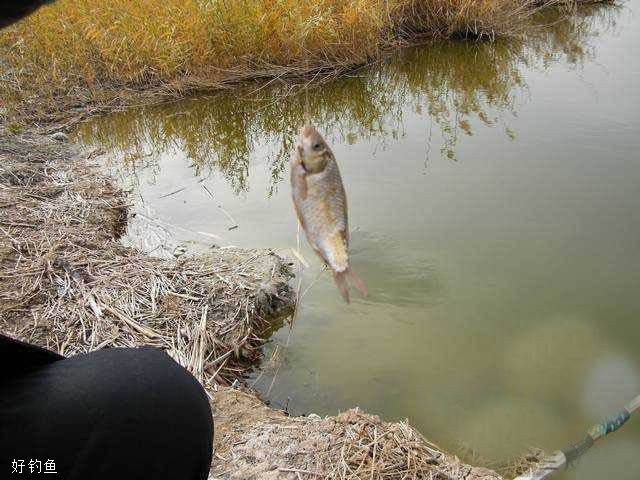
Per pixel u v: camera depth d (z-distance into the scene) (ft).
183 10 32.65
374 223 18.84
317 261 17.51
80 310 14.43
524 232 18.10
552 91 28.60
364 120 27.94
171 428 4.22
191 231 19.48
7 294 14.94
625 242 17.33
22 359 4.07
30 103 29.37
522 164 21.89
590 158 21.80
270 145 27.04
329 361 13.93
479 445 11.59
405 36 36.37
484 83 31.09
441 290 15.97
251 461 10.16
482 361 13.79
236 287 15.60
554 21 39.22
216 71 31.81
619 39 35.60
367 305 15.58
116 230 19.47
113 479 3.91
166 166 24.76
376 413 12.49
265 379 13.48
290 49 32.40
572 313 15.02
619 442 11.63
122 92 30.96
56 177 22.39
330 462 9.96
